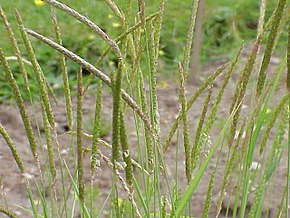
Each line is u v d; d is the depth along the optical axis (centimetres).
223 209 94
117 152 42
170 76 145
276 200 95
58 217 55
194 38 137
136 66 51
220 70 49
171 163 107
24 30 41
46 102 49
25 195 99
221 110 126
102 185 99
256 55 47
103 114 124
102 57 48
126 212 67
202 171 46
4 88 133
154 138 44
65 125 121
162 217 51
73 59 40
